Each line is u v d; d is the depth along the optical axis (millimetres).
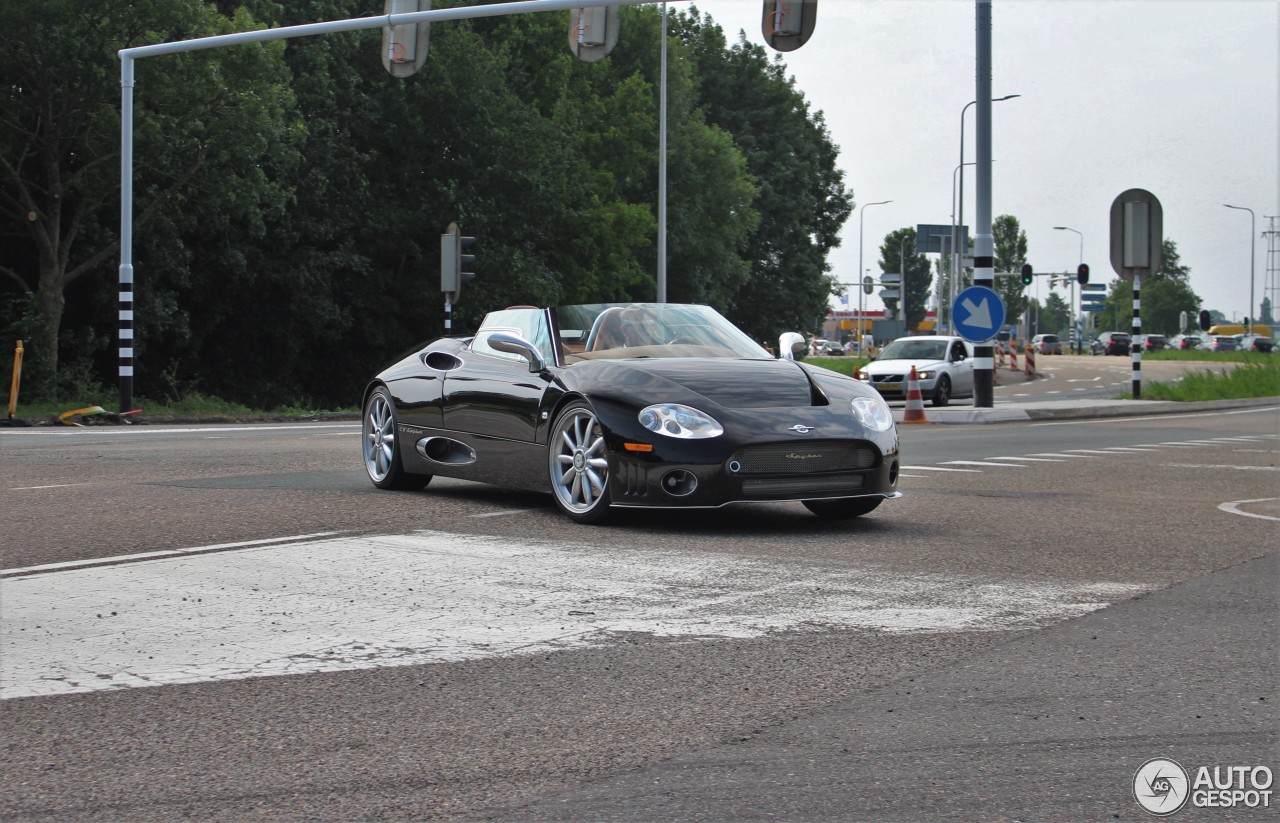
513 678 4121
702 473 7074
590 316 8508
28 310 26562
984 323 20250
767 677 4137
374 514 7840
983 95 19641
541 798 3066
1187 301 166250
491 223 36531
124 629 4762
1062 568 6145
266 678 4113
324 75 32844
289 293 33719
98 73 24609
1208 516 8039
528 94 42344
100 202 26906
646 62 47781
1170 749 3416
